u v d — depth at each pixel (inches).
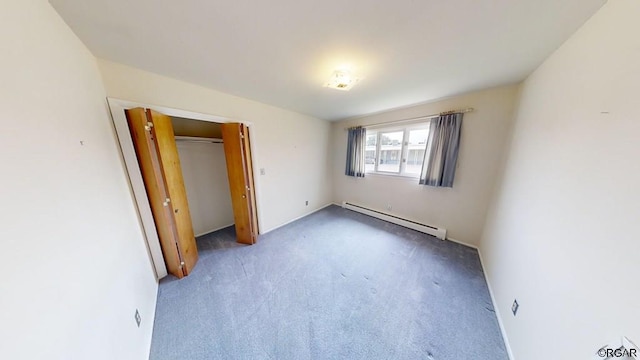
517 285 54.6
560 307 37.0
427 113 112.1
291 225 134.5
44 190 26.9
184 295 71.1
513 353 49.4
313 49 55.4
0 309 18.4
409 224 127.3
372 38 50.2
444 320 61.0
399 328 58.3
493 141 92.8
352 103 112.7
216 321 60.5
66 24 41.6
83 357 27.9
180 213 81.7
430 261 92.4
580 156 37.7
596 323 29.2
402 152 128.4
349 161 155.2
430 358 50.2
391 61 62.6
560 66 49.4
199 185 121.0
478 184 100.1
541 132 54.7
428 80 78.5
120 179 58.5
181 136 112.2
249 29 46.4
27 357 20.1
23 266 21.8
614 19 32.9
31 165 25.4
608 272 28.3
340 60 61.8
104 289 36.9
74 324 27.6
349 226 132.1
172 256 79.2
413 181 125.0
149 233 74.4
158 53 57.1
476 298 69.9
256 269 86.6
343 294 71.9
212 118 89.8
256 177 114.0
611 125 31.2
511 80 77.5
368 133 147.0
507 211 71.2
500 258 70.7
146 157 69.0
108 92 61.8
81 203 35.1
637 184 25.6
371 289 74.4
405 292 72.8
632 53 28.6
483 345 53.5
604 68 34.2
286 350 52.0
